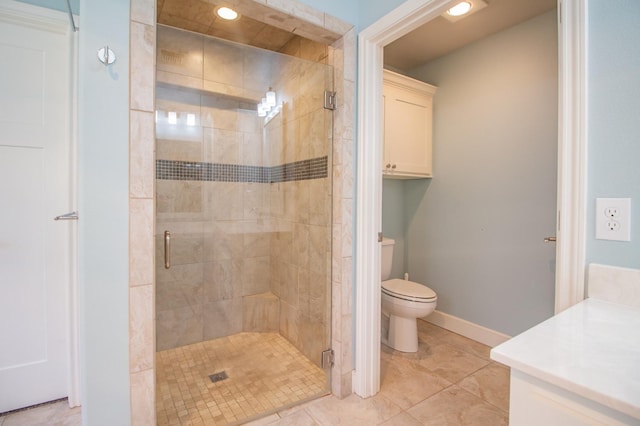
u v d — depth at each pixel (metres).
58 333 1.75
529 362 0.64
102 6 1.14
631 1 0.86
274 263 2.60
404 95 2.64
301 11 1.60
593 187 0.93
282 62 2.21
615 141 0.89
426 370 2.11
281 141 2.39
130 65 1.19
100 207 1.16
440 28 2.34
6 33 1.60
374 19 1.72
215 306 2.42
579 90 0.95
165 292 2.11
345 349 1.82
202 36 1.99
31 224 1.69
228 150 2.43
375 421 1.61
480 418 1.63
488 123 2.47
